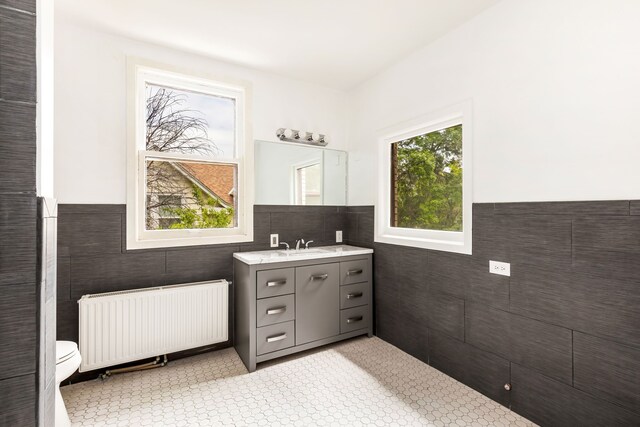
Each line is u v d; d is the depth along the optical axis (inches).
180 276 98.5
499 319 74.8
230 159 109.0
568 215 62.3
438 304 90.7
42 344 30.7
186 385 83.3
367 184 120.4
